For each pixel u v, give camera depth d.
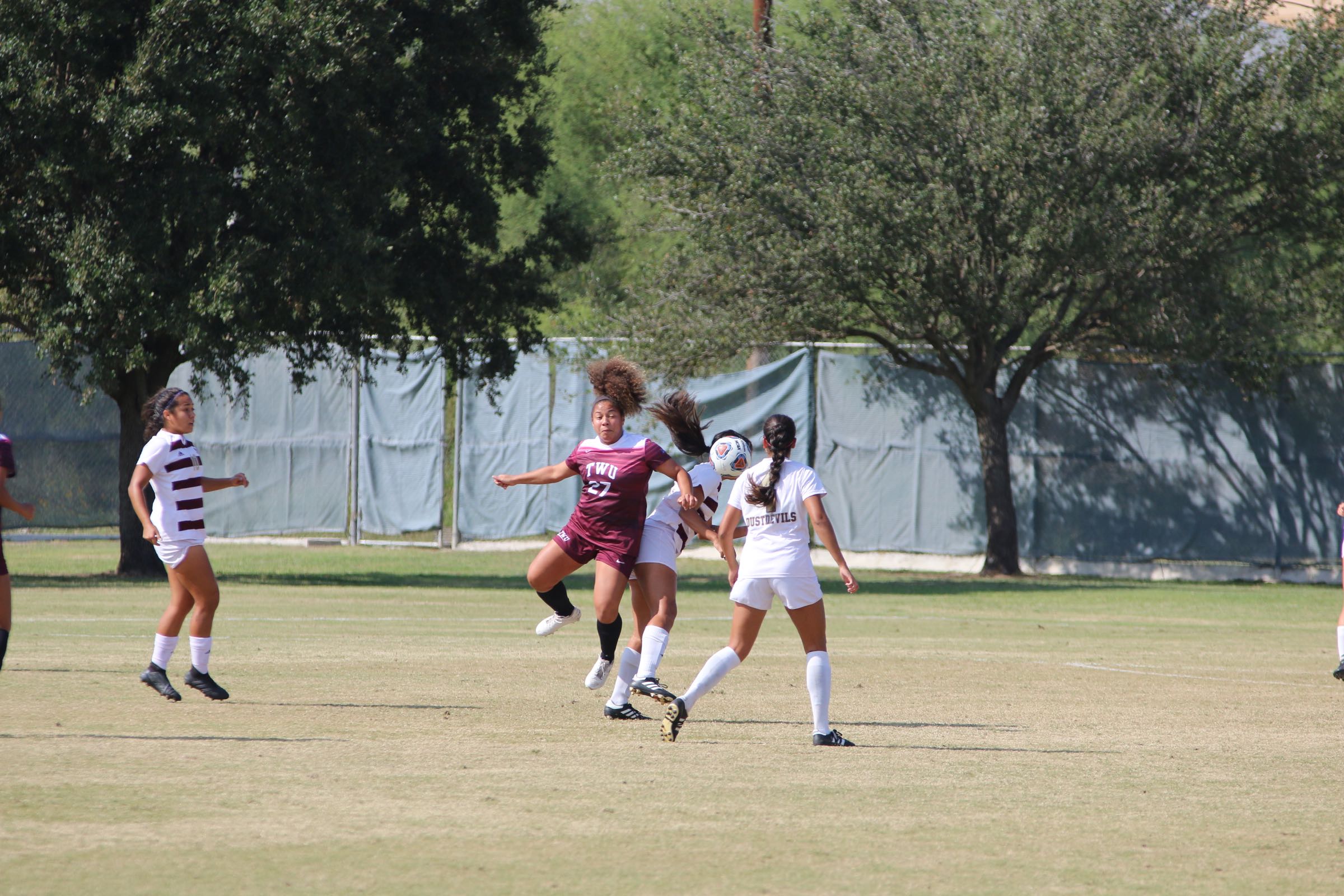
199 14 78.94
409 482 131.12
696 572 111.06
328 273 80.62
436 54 92.00
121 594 76.00
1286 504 108.88
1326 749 30.98
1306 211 104.19
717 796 24.72
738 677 43.53
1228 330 100.62
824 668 30.78
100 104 76.62
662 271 108.19
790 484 30.67
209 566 35.47
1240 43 101.50
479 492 129.50
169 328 77.31
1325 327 106.88
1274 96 101.12
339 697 37.09
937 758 29.17
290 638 53.59
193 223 78.81
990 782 26.56
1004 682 43.94
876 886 18.91
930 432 118.25
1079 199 97.50
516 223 157.25
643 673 32.28
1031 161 95.69
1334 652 55.81
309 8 79.00
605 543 34.38
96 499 127.19
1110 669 48.09
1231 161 99.88
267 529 134.62
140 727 31.11
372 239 81.38
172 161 80.31
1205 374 109.69
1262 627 69.06
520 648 51.03
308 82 81.06
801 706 37.16
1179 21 100.75
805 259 97.88
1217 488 110.62
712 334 101.75
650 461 34.34
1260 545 109.38
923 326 101.19
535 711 35.16
